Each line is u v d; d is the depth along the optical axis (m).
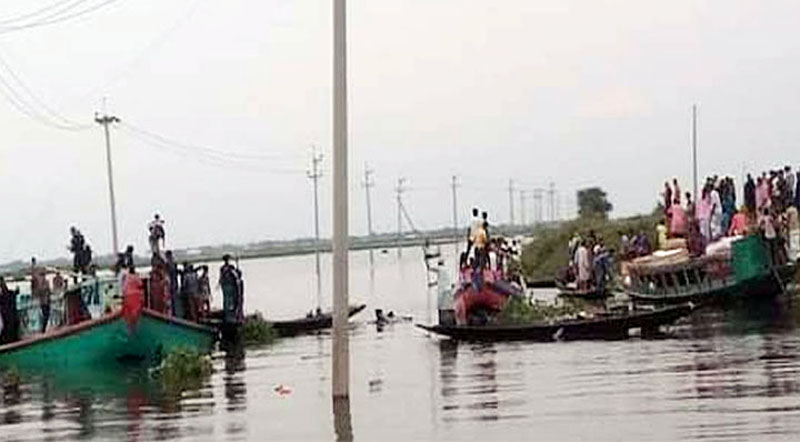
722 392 17.41
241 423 17.66
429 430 15.97
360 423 16.92
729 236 34.88
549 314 30.89
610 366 21.70
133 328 28.03
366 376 22.94
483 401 18.39
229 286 34.88
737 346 23.31
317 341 33.94
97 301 30.53
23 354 28.30
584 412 16.52
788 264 33.25
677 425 14.92
